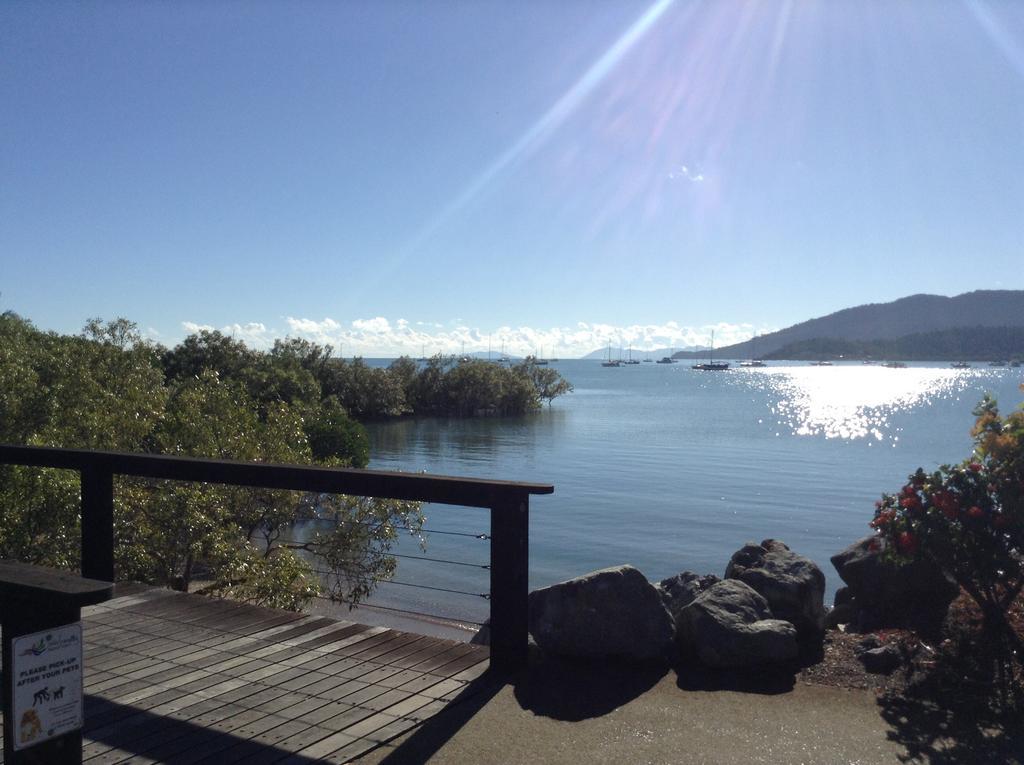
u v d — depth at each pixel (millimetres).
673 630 4387
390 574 11766
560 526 26625
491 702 3793
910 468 44375
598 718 3605
